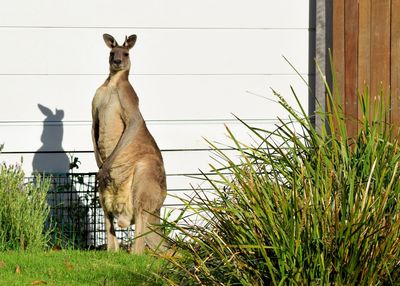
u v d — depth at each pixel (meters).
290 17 22.66
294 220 11.62
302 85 22.70
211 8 22.30
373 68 20.62
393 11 20.22
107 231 19.55
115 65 19.41
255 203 11.92
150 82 22.09
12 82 21.45
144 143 19.48
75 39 21.72
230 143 22.34
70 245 20.72
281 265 11.48
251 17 22.47
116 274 15.57
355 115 20.81
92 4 21.77
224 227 12.33
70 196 21.16
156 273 13.66
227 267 12.19
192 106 22.27
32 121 21.52
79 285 14.85
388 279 11.50
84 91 21.77
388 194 11.68
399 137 13.63
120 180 19.28
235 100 22.44
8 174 19.70
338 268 11.35
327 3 22.11
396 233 11.57
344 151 12.45
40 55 21.55
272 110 22.56
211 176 22.14
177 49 22.19
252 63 22.52
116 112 19.69
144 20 22.00
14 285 14.76
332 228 11.51
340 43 21.45
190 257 12.54
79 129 21.75
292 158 13.03
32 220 19.33
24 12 21.47
